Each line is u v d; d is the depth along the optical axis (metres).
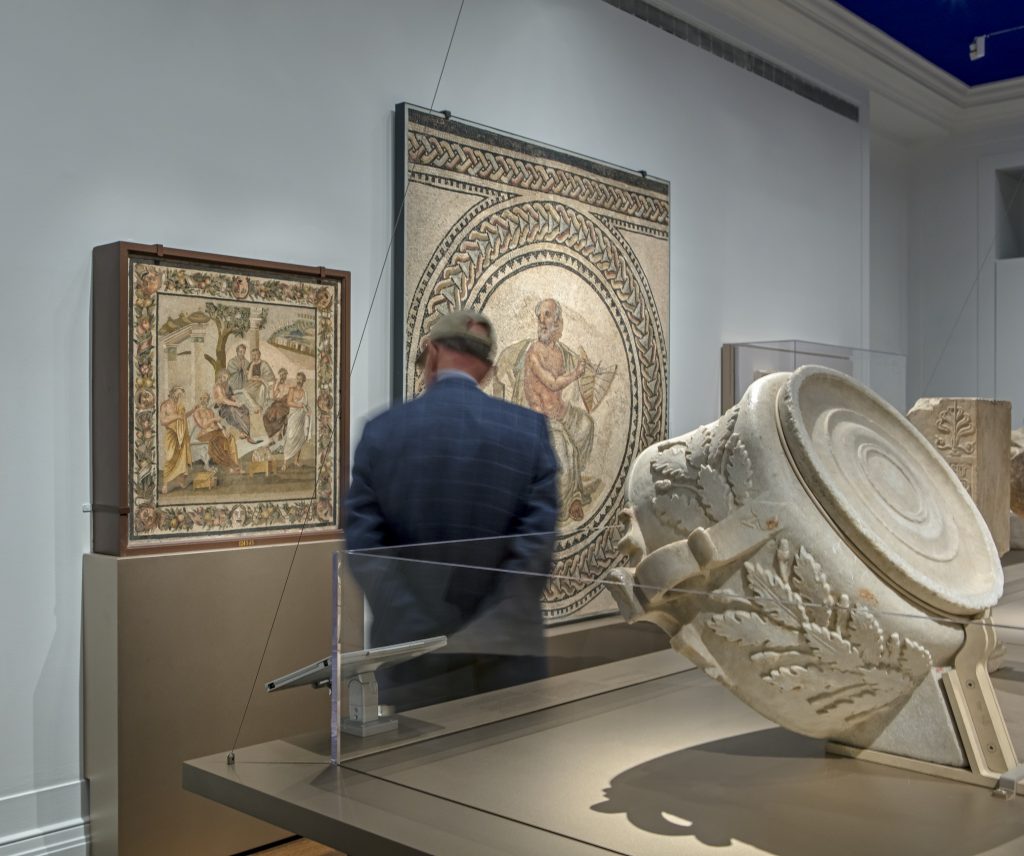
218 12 4.24
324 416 4.40
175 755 3.87
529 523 2.46
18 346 3.73
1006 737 1.43
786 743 1.66
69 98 3.83
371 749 1.93
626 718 1.68
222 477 4.05
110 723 3.77
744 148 6.95
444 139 4.93
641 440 5.87
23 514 3.75
